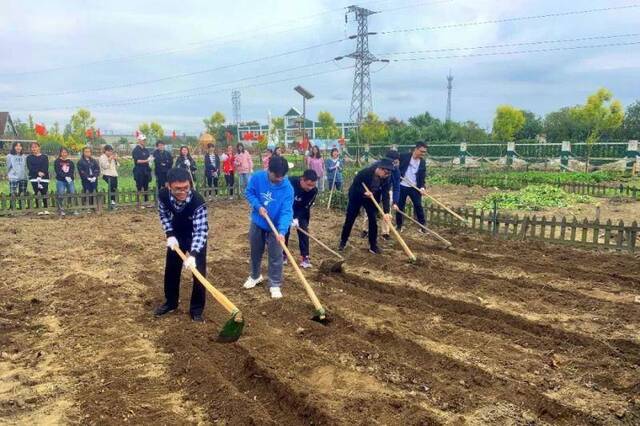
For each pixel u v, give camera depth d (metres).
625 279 7.80
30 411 4.23
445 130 49.72
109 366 5.02
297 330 5.89
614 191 19.92
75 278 7.88
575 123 46.56
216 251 9.98
